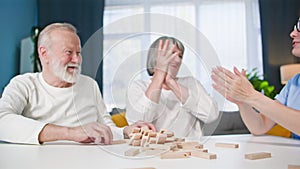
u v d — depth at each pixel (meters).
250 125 1.06
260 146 0.78
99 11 3.64
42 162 0.54
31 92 1.01
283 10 3.71
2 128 0.84
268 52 3.70
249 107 1.07
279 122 0.73
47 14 3.72
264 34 3.69
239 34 3.73
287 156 0.62
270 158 0.59
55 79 0.94
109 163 0.53
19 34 3.40
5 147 0.75
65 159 0.57
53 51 0.81
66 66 0.66
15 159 0.58
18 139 0.81
